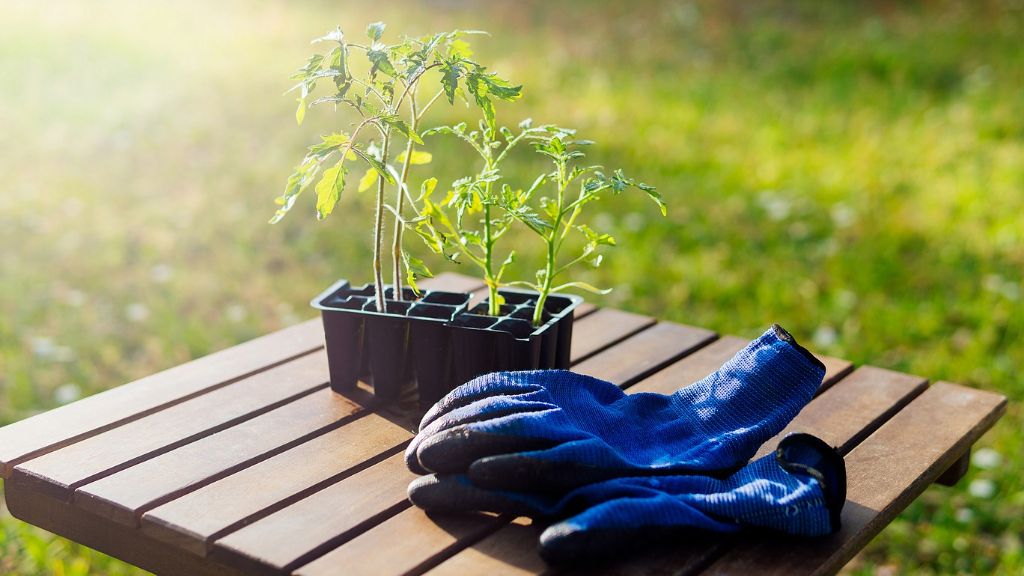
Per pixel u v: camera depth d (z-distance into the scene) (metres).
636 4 5.32
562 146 1.29
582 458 1.19
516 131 3.23
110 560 1.61
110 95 3.64
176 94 3.65
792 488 1.20
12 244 2.40
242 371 1.41
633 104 3.59
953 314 2.13
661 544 1.19
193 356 1.94
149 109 3.47
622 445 1.25
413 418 1.34
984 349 1.99
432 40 1.28
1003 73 3.87
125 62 4.06
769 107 3.57
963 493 1.74
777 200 2.72
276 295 2.20
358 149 1.28
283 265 2.34
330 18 4.86
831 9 5.17
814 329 2.09
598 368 1.44
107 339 1.99
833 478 1.21
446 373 1.33
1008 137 3.22
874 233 2.51
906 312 2.13
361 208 2.62
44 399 1.83
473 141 1.32
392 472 1.27
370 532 1.20
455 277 1.65
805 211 2.66
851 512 1.24
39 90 3.68
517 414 1.21
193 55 4.20
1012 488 1.74
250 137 3.21
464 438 1.20
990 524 1.70
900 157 3.04
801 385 1.27
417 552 1.19
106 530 1.25
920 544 1.67
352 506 1.23
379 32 1.30
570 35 4.72
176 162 2.99
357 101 1.28
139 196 2.73
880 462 1.30
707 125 3.37
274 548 1.19
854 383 1.43
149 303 2.13
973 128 3.30
